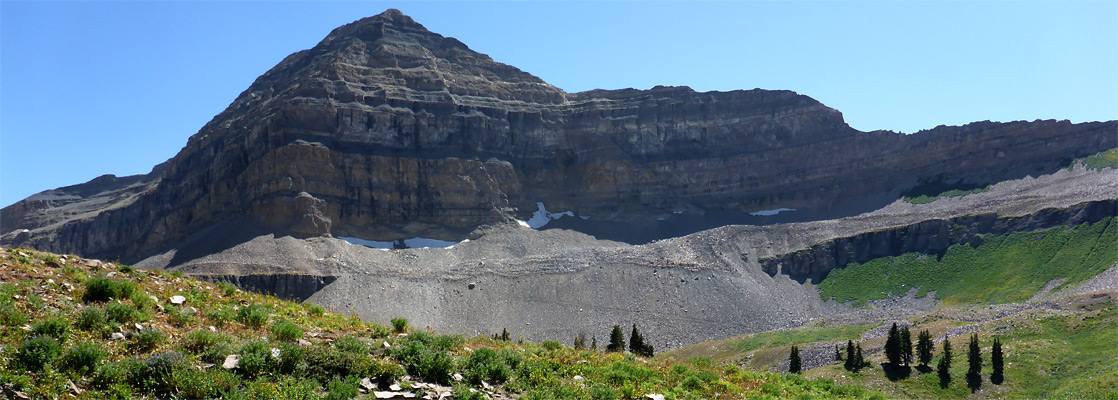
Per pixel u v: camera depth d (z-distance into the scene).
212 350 24.72
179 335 27.20
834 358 108.31
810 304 187.62
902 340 97.56
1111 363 84.69
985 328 113.88
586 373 30.50
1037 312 117.00
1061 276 162.00
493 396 25.52
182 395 21.80
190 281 37.97
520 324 165.00
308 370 24.58
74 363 22.47
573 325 162.62
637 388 29.33
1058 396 66.81
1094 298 119.56
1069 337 102.56
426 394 24.33
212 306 33.09
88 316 26.25
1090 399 62.88
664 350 151.25
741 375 39.09
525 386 27.00
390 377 25.16
